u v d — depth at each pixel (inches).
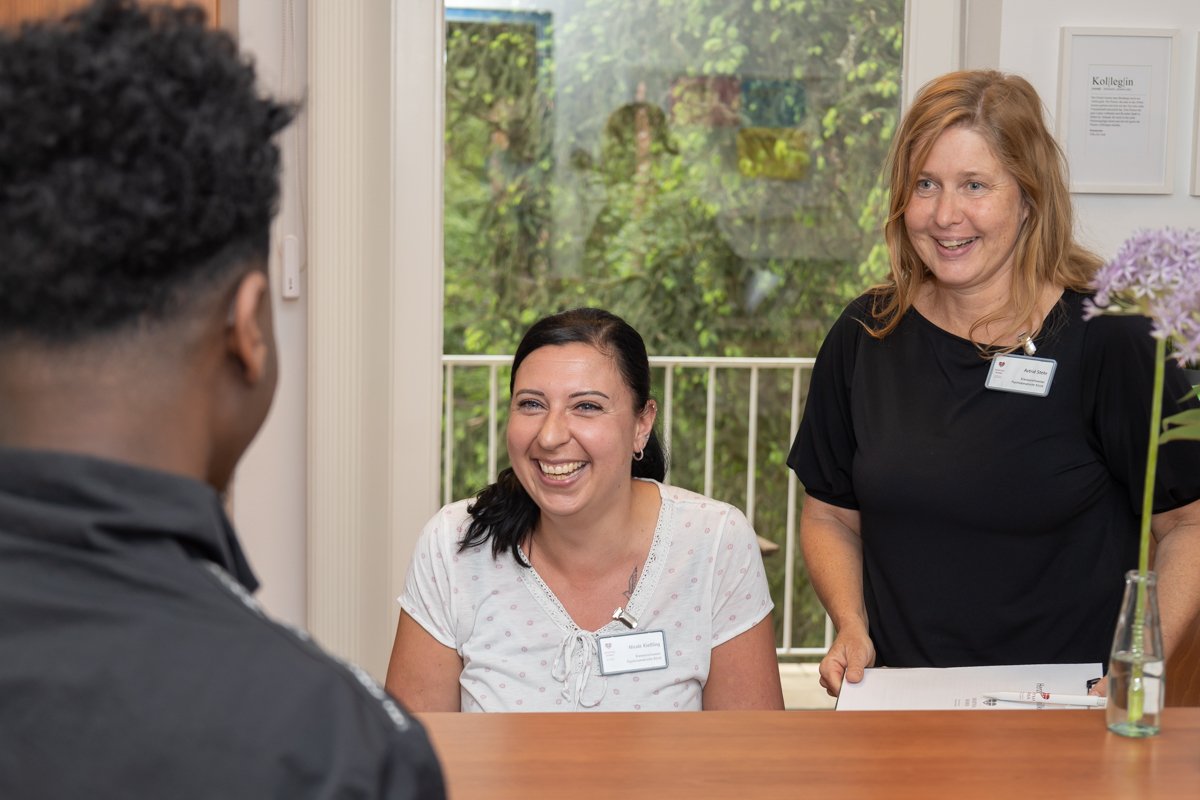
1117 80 112.4
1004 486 70.7
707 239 132.8
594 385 68.8
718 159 131.6
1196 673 78.0
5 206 22.4
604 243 131.6
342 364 121.3
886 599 75.4
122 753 20.7
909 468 72.4
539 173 129.5
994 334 72.4
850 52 130.1
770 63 130.3
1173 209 114.0
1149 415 67.5
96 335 23.0
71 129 22.4
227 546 24.6
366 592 123.9
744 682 73.2
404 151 123.5
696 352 135.3
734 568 73.2
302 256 121.9
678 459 138.4
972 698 62.7
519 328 131.5
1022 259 71.5
